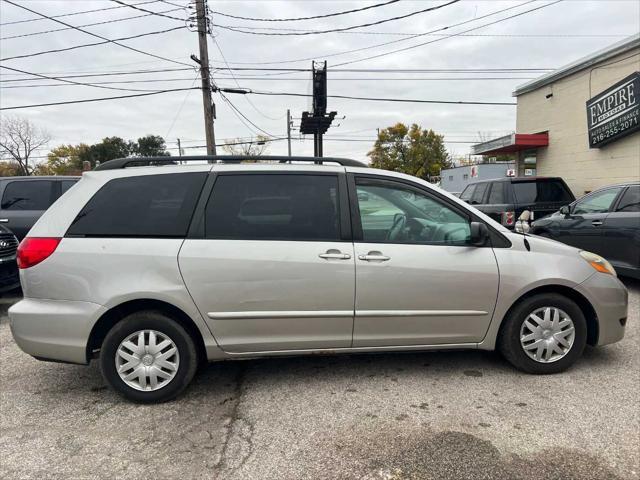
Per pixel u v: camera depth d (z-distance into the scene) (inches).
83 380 144.5
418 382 137.3
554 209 353.1
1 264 215.2
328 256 127.3
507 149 603.8
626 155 435.2
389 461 99.3
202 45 646.5
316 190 133.3
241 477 94.8
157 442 108.2
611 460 98.3
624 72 432.8
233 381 140.9
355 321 130.5
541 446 103.6
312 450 103.9
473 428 111.6
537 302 137.2
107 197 128.8
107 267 123.0
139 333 125.8
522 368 140.4
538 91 560.1
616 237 239.1
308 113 556.7
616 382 134.5
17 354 167.9
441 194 138.2
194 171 132.0
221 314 125.6
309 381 139.7
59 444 107.9
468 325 135.9
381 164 2261.3
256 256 125.5
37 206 291.3
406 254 130.8
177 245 125.0
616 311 141.5
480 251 135.0
